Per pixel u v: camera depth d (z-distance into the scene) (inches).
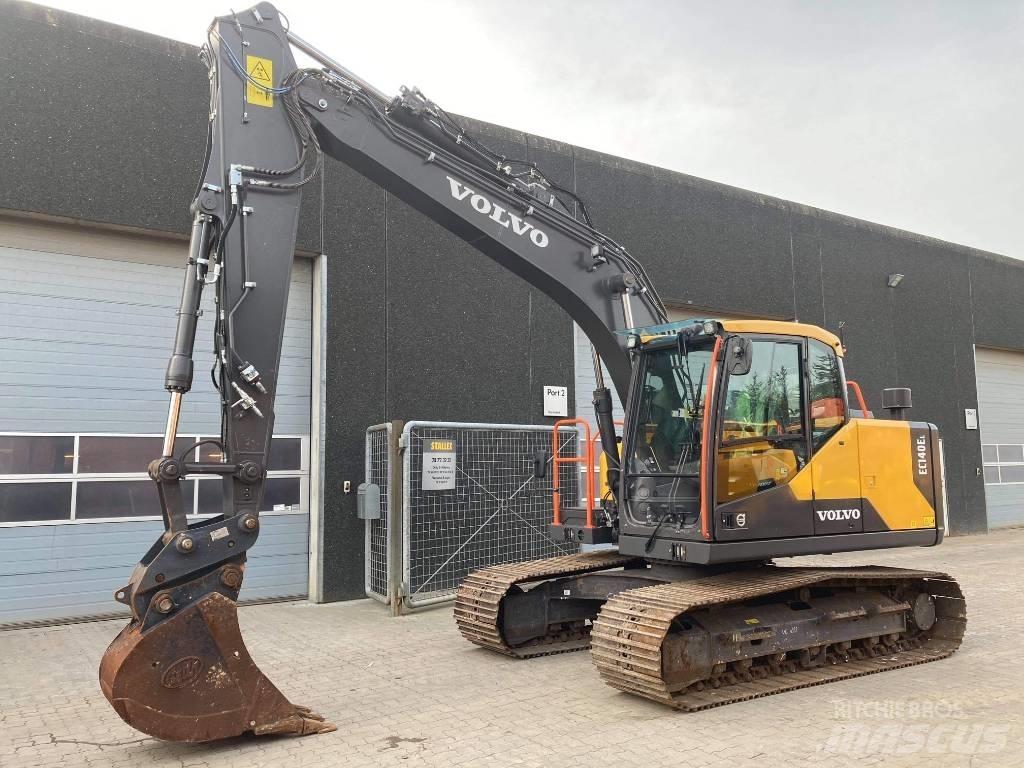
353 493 393.1
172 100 362.9
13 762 182.5
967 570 471.2
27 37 335.0
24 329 338.3
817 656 255.4
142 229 354.0
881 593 281.1
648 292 278.5
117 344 355.9
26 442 334.0
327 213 396.8
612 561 296.0
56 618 332.8
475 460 416.8
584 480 457.4
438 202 241.0
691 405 248.1
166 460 182.1
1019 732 193.6
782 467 248.1
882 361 653.9
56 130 337.7
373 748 186.5
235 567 184.9
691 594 224.4
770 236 591.5
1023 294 775.1
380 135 233.9
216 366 197.9
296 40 222.1
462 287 434.9
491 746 187.0
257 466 192.2
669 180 537.0
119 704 168.6
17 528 329.4
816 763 173.5
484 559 411.2
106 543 345.4
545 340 462.6
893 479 275.3
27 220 341.7
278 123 212.7
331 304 394.3
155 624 175.2
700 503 233.3
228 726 182.4
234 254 198.7
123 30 354.3
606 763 175.2
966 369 714.8
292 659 275.7
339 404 392.8
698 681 225.8
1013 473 761.0
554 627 296.2
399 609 354.3
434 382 421.4
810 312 609.6
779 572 261.6
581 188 494.3
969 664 265.0
